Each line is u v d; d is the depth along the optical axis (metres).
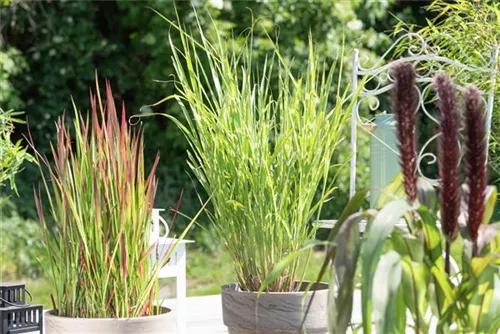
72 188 3.38
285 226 3.69
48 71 10.60
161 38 10.08
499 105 5.15
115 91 10.98
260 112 3.76
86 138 3.37
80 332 3.26
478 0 5.32
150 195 3.43
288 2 10.05
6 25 10.36
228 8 10.04
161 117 10.83
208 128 3.87
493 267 2.36
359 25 10.28
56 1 10.52
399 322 2.43
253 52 9.83
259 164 3.69
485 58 5.18
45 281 9.53
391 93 2.46
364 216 2.39
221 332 4.83
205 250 10.30
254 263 3.75
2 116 4.44
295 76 9.98
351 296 2.36
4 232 9.55
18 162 4.33
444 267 2.45
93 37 10.53
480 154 2.32
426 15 11.33
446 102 2.33
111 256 3.36
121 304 3.35
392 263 2.26
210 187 3.80
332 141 3.80
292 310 3.57
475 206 2.33
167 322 3.38
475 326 2.39
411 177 2.38
